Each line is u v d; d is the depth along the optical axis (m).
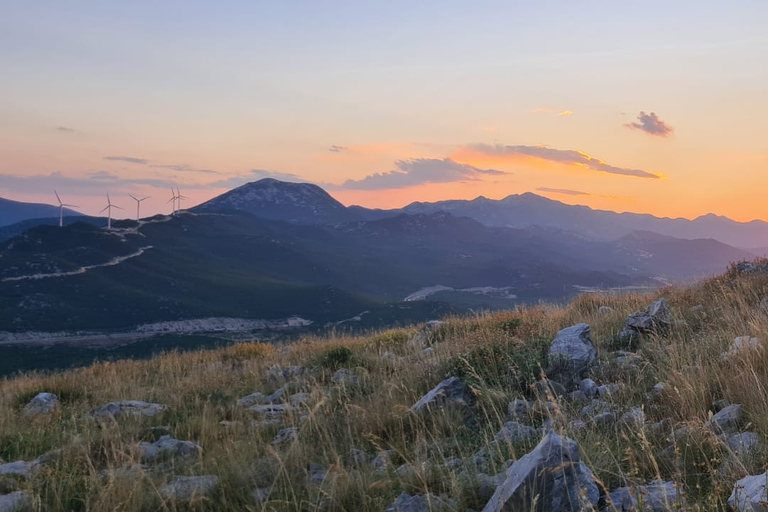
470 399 8.62
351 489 5.93
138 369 17.84
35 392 13.96
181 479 6.83
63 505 6.30
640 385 8.17
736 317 10.41
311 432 8.25
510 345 10.42
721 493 4.53
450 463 6.21
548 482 4.52
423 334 17.41
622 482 5.21
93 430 9.53
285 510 5.66
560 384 8.51
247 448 7.82
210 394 12.21
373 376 11.86
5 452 8.91
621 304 15.05
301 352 17.84
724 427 5.99
